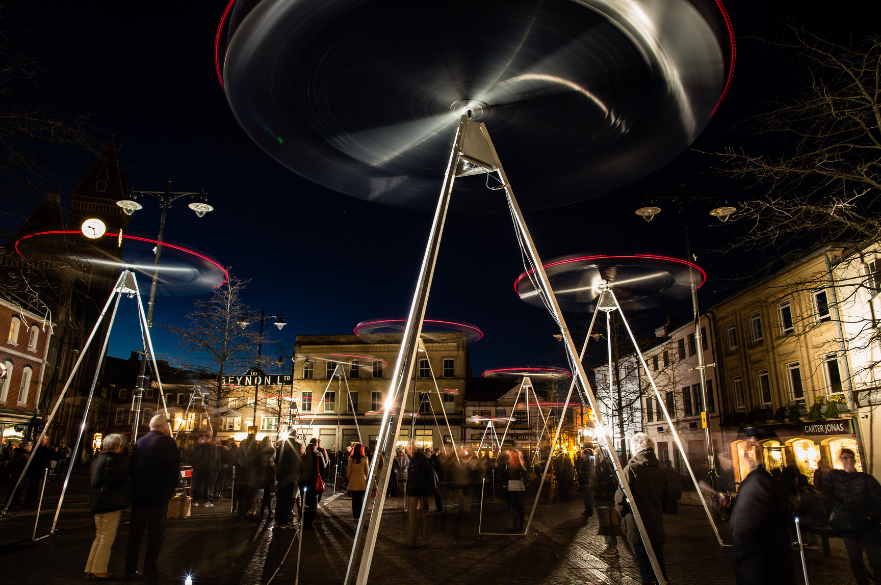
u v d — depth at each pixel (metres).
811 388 24.45
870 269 11.53
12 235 11.30
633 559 9.34
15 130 9.92
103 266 12.84
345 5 4.80
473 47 5.43
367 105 6.11
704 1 4.53
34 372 37.41
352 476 13.61
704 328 35.22
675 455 38.50
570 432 35.78
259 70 5.25
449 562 8.91
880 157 10.18
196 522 12.58
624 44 5.17
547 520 15.04
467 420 56.56
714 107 5.62
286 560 8.66
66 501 16.84
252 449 13.46
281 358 33.06
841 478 6.94
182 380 29.83
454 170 6.21
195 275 14.16
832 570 8.46
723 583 7.59
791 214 10.70
